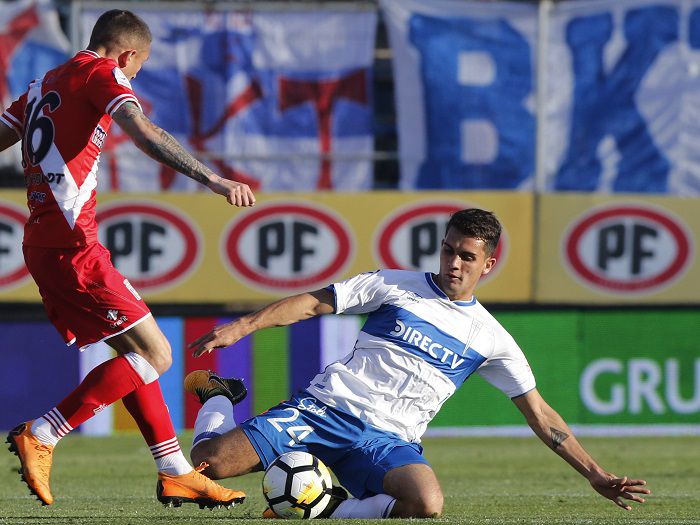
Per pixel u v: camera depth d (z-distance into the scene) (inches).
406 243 1770.4
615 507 869.8
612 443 1662.2
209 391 776.3
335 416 734.5
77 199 661.9
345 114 1827.0
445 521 684.7
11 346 1689.2
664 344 1797.5
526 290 1791.3
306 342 1722.4
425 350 729.6
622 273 1796.3
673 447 1610.5
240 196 627.8
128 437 1701.5
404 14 1813.5
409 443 738.8
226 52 1800.0
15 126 701.9
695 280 1802.4
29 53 1779.0
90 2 1759.4
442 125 1824.6
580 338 1787.6
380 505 706.2
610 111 1838.1
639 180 1846.7
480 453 1533.0
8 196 1705.2
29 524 705.0
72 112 658.8
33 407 1690.5
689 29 1835.6
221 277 1745.8
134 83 1784.0
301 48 1815.9
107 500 928.9
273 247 1752.0
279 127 1819.6
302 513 708.0
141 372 669.3
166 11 1787.6
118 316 664.4
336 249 1758.1
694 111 1845.5
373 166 1861.5
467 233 720.3
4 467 1302.9
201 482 692.1
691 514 815.1
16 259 1707.7
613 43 1830.7
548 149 1843.0
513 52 1817.2
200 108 1801.2
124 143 1800.0
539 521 728.3
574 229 1792.6
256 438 730.2
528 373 751.7
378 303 733.3
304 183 1829.5
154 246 1736.0
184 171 631.2
